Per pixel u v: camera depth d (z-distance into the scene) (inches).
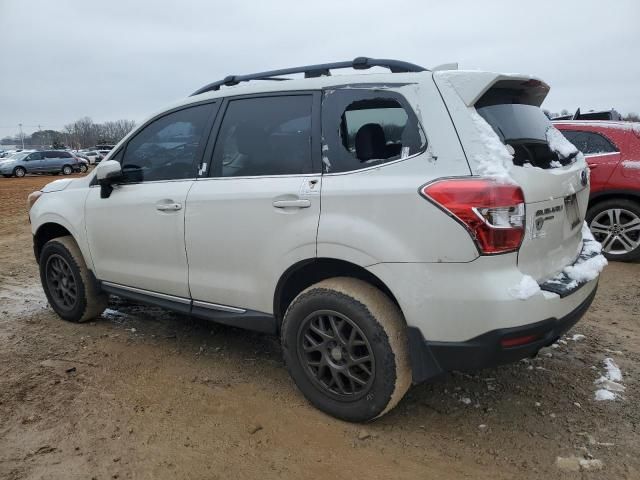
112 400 128.6
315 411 123.2
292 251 118.1
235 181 129.9
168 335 171.8
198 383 137.7
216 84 146.9
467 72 106.5
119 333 174.1
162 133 151.8
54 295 189.0
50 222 181.6
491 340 97.7
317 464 104.4
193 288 140.9
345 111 116.6
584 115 390.9
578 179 124.3
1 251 323.3
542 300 99.3
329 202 112.5
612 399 127.3
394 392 109.4
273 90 129.6
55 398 129.6
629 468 101.8
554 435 113.1
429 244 100.3
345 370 115.2
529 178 102.0
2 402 127.7
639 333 168.6
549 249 109.9
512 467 103.0
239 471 102.3
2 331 177.5
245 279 129.6
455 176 99.7
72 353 157.5
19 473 101.1
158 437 113.0
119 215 155.9
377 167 109.0
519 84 117.0
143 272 153.3
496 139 102.3
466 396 129.9
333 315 114.7
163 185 146.2
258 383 137.6
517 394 130.5
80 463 104.3
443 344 102.1
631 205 238.5
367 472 102.0
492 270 97.3
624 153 239.6
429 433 114.7
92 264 170.9
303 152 120.7
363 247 107.4
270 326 128.6
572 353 153.9
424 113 105.7
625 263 243.6
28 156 1269.7
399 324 109.7
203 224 134.3
